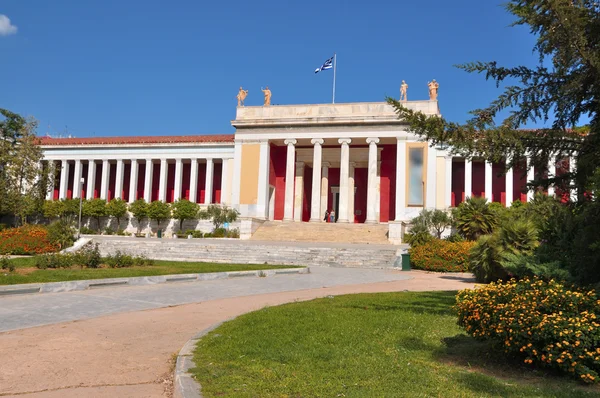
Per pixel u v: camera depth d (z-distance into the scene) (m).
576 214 9.23
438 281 19.78
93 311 11.48
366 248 30.23
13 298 12.80
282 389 5.48
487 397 5.29
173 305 12.75
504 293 7.11
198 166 53.97
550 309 6.49
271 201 49.06
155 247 31.03
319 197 45.50
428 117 8.31
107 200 53.41
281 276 20.06
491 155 8.31
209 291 15.36
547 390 5.52
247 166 47.50
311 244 34.72
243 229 41.12
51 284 14.15
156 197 54.84
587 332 5.94
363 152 48.88
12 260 19.64
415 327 8.95
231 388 5.51
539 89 8.43
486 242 18.47
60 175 55.50
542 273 9.39
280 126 47.03
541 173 8.91
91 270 18.53
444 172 43.19
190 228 48.59
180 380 5.80
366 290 16.27
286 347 7.37
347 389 5.48
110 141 53.53
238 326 8.94
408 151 43.84
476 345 7.57
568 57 7.85
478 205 28.02
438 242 26.19
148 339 8.77
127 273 17.59
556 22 7.82
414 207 42.91
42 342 8.38
